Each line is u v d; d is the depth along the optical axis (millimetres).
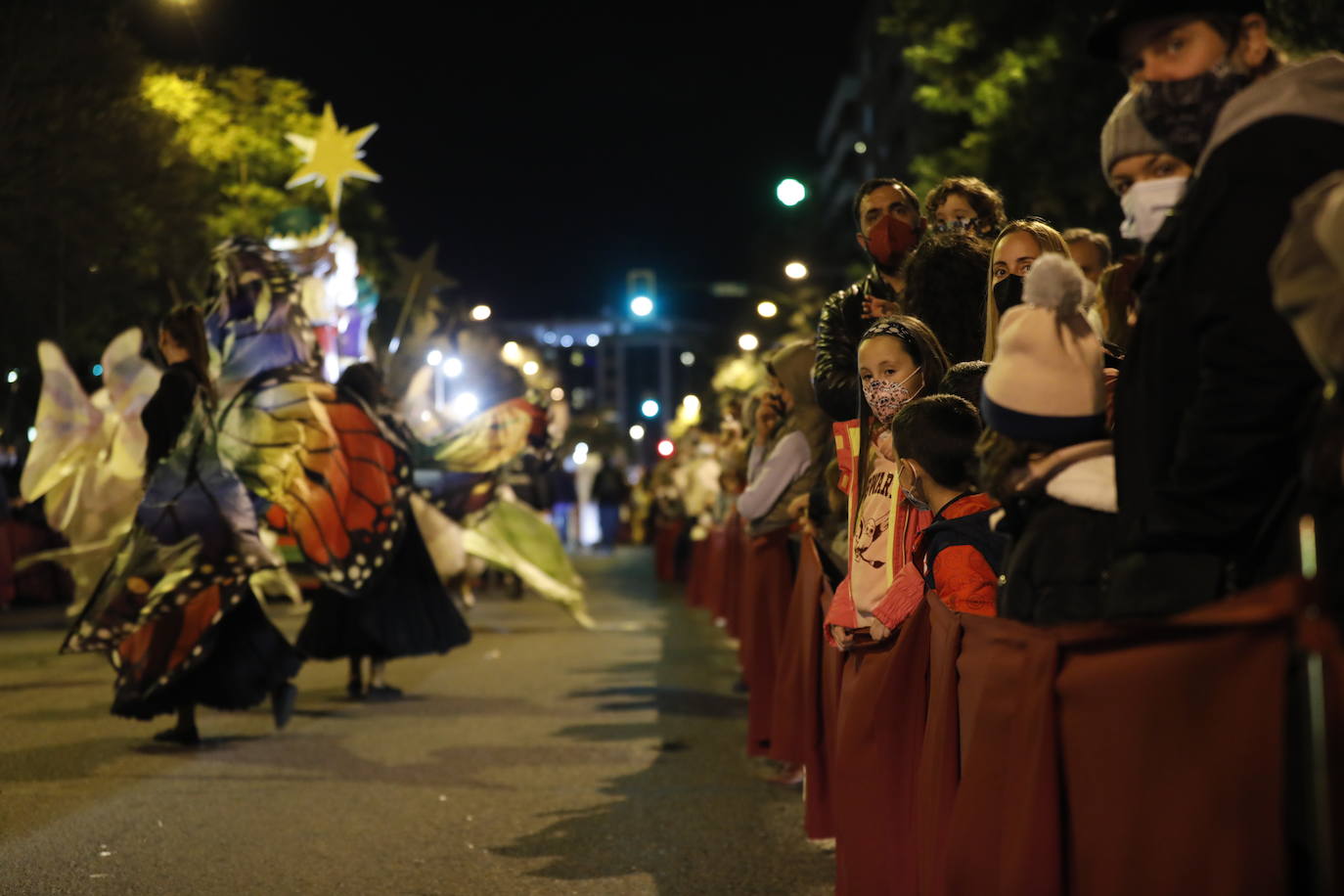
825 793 5383
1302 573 2271
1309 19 9977
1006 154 17234
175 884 5051
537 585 12648
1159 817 2416
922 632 3883
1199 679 2338
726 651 13117
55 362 11633
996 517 3293
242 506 8047
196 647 7820
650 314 27438
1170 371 2623
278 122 28219
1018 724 2850
